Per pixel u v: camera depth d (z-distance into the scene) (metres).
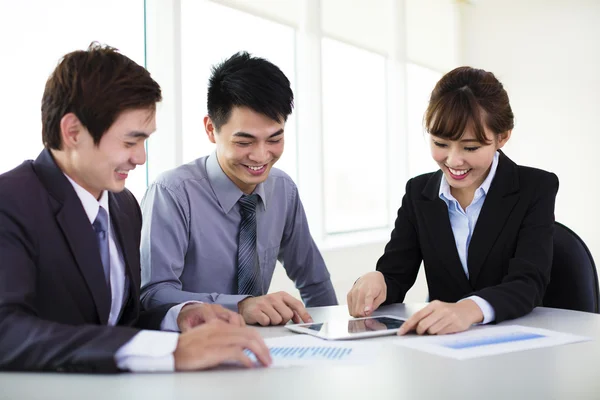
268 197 1.83
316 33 4.09
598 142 5.05
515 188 1.59
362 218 4.88
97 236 1.25
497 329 1.25
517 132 5.44
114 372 0.91
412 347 1.10
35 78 2.45
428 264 1.69
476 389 0.84
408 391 0.83
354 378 0.90
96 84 1.08
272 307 1.38
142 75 1.12
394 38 5.02
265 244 1.83
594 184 5.07
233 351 0.93
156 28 2.95
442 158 1.50
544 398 0.80
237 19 3.57
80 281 1.14
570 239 1.63
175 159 2.98
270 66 1.55
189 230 1.72
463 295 1.65
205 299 1.46
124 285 1.30
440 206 1.66
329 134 4.51
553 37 5.23
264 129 1.56
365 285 1.56
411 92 5.43
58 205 1.13
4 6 2.34
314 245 1.98
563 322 1.33
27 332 0.93
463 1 5.68
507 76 5.49
